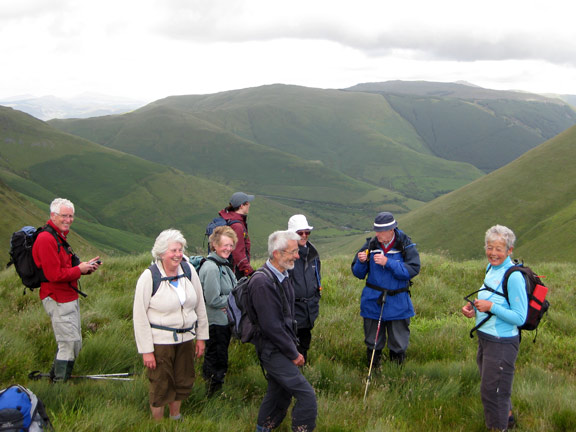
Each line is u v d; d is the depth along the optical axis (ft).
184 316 16.08
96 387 17.31
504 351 16.25
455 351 24.59
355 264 22.39
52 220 18.24
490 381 16.14
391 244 21.68
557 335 28.89
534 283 16.30
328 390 19.62
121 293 31.73
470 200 503.20
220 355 19.12
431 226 492.95
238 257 22.13
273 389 15.94
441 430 15.99
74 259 19.19
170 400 15.75
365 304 22.07
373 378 20.70
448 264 47.55
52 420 14.14
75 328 18.54
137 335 15.49
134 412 15.51
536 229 410.31
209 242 19.97
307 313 20.57
